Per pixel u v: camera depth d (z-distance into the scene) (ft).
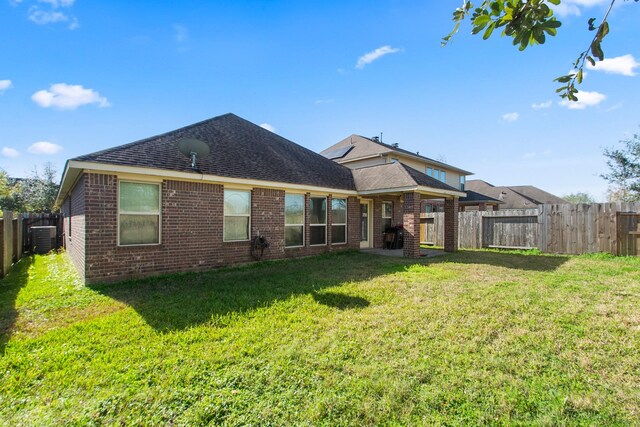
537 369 10.57
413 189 36.78
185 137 31.76
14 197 76.54
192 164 27.55
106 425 7.95
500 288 21.31
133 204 24.68
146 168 24.25
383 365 10.71
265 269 29.19
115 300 18.75
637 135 56.24
